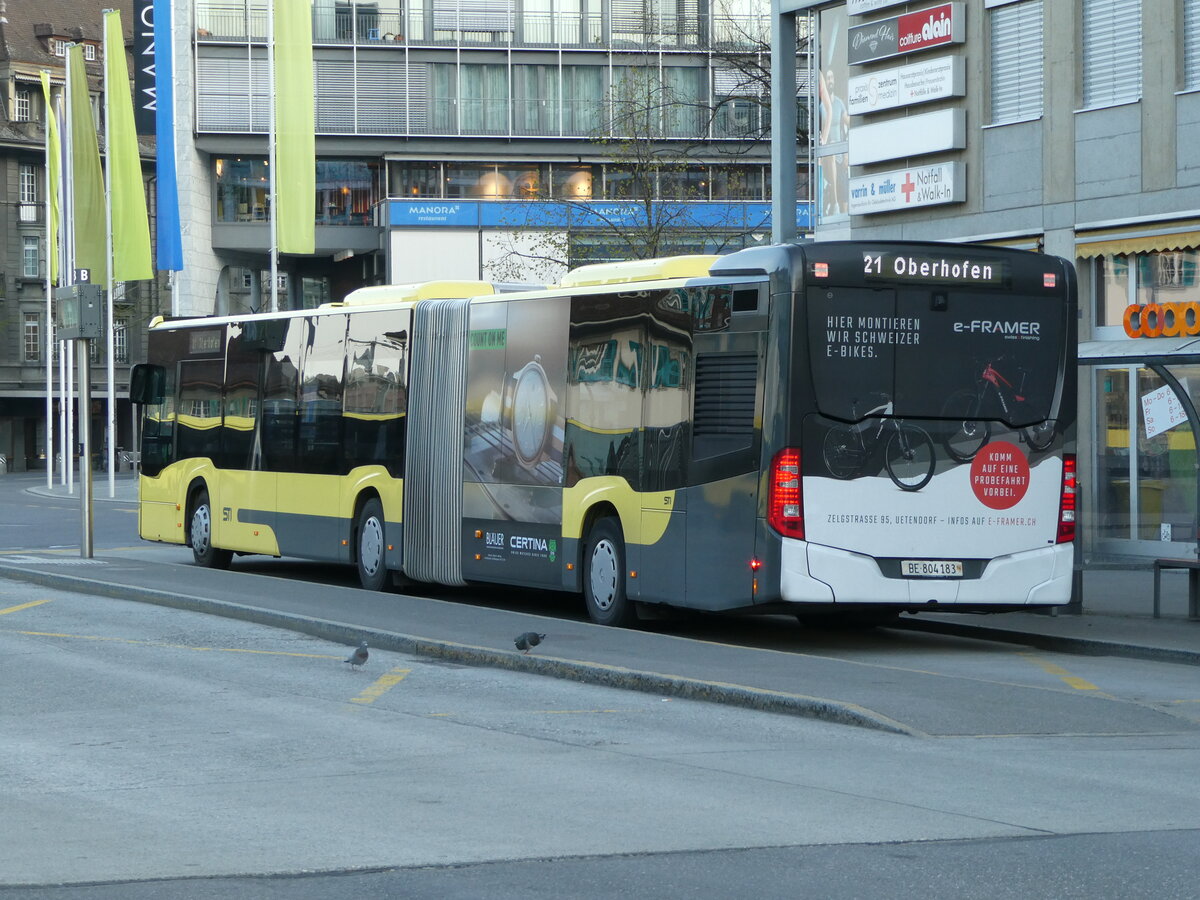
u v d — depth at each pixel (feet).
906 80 99.96
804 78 159.22
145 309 351.25
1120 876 25.59
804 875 25.66
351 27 264.93
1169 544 81.82
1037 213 92.73
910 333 56.49
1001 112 95.55
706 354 58.39
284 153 170.40
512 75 267.18
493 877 25.52
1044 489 58.13
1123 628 62.69
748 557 55.98
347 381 80.64
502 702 45.32
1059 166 91.25
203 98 262.67
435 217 261.65
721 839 28.22
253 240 269.44
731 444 56.95
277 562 100.89
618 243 173.17
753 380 56.29
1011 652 59.00
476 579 71.00
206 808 30.96
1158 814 30.53
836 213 108.47
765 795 32.30
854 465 55.72
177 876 25.55
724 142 196.03
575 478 65.05
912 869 26.04
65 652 55.52
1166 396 77.36
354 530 80.12
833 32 107.86
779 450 55.11
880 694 43.98
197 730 40.34
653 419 60.80
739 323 56.95
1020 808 31.01
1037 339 58.08
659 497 60.23
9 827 29.27
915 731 39.68
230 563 95.55
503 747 38.04
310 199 170.09
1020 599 57.77
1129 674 52.90
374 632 57.62
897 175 100.94
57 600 72.13
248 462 88.02
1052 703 43.19
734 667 49.06
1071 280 58.59
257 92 263.08
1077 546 67.67
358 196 270.26
